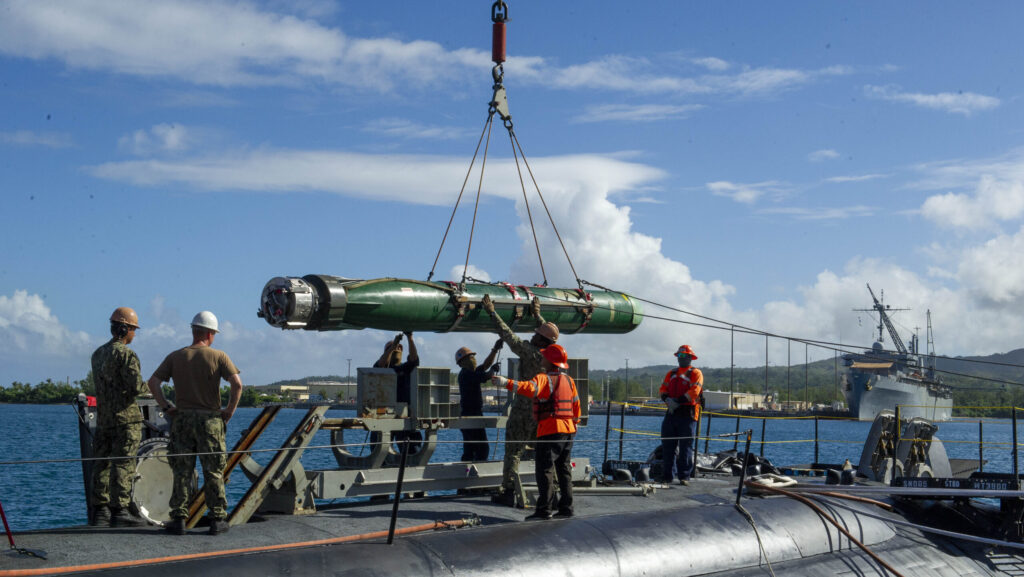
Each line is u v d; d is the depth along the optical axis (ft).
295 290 30.89
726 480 44.04
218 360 26.76
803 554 33.76
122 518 27.68
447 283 36.14
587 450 131.23
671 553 30.04
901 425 48.57
